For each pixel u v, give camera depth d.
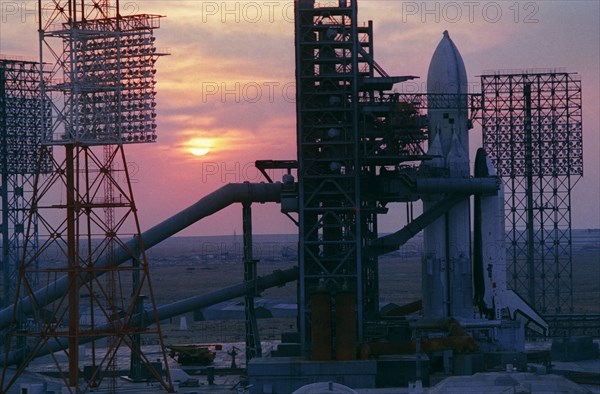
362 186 189.62
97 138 181.88
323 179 184.00
